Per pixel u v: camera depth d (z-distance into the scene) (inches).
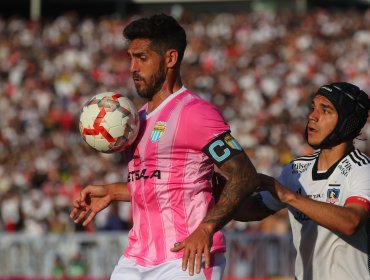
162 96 700.7
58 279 1884.8
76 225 2105.1
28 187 2721.5
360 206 690.8
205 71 3698.3
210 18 4414.4
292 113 3174.2
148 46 691.4
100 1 5388.8
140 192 693.3
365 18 4343.0
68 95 3531.0
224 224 645.9
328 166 738.2
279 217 1956.2
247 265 1836.9
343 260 726.5
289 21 4311.0
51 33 4234.7
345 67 3715.6
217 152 658.2
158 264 682.8
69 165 2839.6
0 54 3976.4
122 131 697.0
